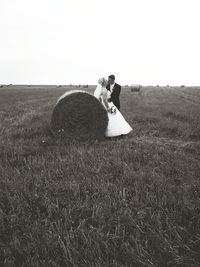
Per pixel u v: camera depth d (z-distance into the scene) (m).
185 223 4.48
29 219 4.51
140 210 4.73
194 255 3.75
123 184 5.81
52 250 3.78
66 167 6.80
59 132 9.78
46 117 14.81
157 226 4.32
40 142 9.34
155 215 4.54
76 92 9.65
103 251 3.81
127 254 3.71
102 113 9.73
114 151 8.02
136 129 11.70
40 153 8.13
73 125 9.74
